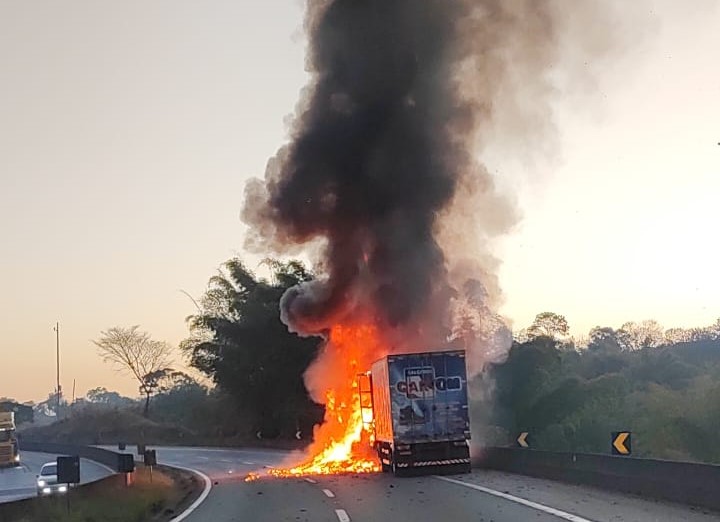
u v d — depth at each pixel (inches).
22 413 6663.4
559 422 2440.9
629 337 3659.0
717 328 3467.0
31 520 858.8
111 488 1129.4
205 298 2898.6
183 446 3233.3
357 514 727.7
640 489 783.1
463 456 1154.7
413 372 1165.7
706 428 2199.8
